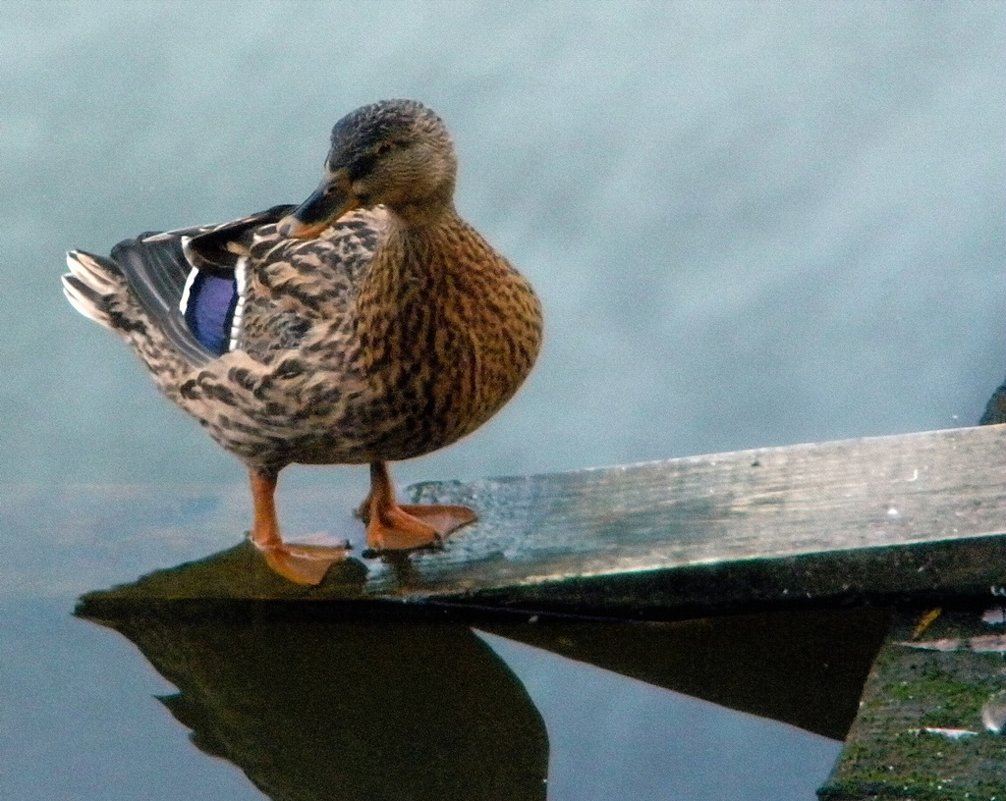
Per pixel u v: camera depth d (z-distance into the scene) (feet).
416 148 27.25
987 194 42.60
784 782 26.35
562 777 27.14
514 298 28.96
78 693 29.40
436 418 29.07
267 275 30.48
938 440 29.45
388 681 29.66
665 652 28.99
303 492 33.42
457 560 29.91
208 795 27.25
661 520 29.60
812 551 27.58
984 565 26.78
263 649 30.22
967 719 23.73
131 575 31.12
